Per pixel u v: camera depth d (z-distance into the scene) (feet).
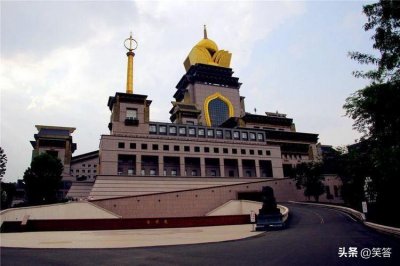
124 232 123.44
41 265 48.32
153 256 55.31
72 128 380.58
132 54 364.38
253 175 319.88
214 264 45.55
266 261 46.32
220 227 139.13
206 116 481.46
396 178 59.77
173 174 285.84
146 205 207.62
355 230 87.92
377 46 48.21
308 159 371.97
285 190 276.21
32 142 377.71
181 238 90.74
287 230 101.60
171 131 310.04
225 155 301.43
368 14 47.44
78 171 382.42
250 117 389.60
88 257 55.67
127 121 288.51
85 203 174.40
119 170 267.80
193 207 222.28
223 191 238.89
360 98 71.00
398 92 50.65
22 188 344.08
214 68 521.65
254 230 110.83
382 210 91.91
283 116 426.10
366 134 71.05
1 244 80.84
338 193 293.23
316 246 59.57
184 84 533.55
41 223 135.95
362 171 87.04
